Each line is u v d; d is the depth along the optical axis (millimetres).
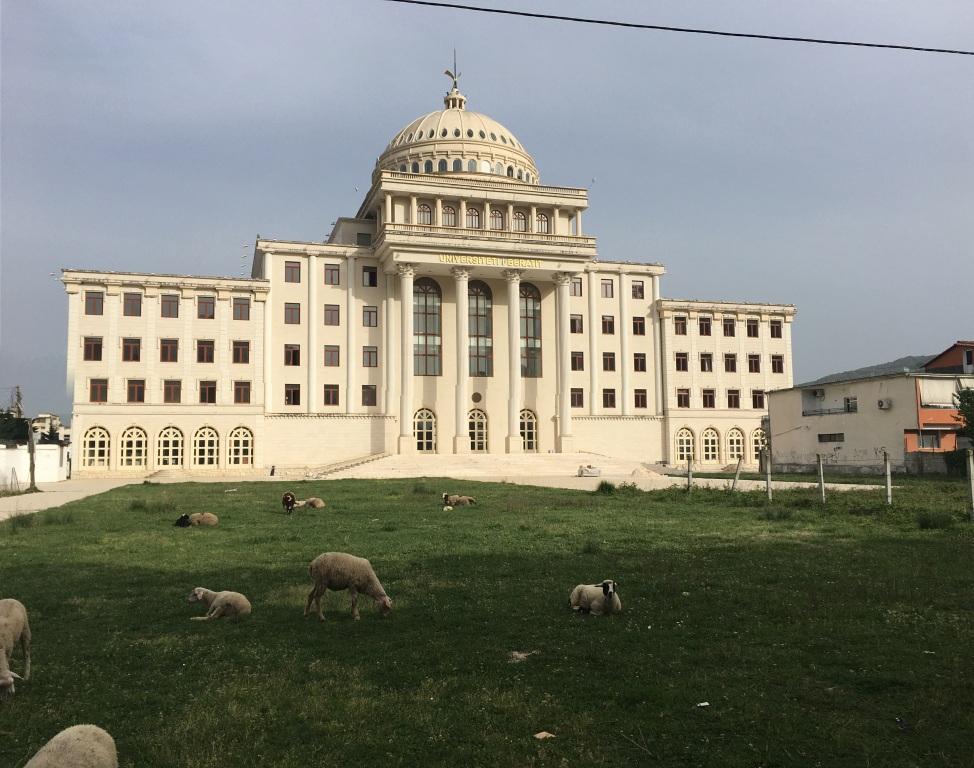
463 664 8688
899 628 9984
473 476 56062
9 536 20312
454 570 14555
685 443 75938
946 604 11188
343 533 20547
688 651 9086
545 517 24141
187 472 60500
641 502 29625
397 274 67625
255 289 64938
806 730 6738
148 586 13430
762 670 8344
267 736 6785
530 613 11070
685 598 11930
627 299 76438
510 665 8641
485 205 70812
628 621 10570
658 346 76812
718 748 6414
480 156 78250
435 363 70438
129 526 22625
